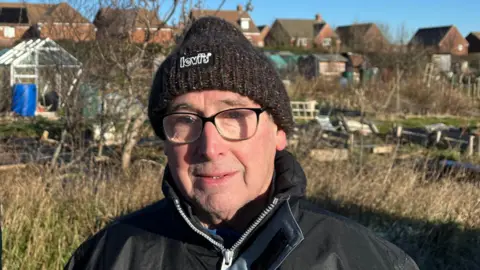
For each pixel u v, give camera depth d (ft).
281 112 2.24
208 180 2.11
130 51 10.11
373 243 2.21
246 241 2.14
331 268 2.06
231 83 2.08
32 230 5.74
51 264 5.39
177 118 2.17
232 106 2.12
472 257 6.31
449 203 7.24
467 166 11.06
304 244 2.10
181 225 2.20
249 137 2.12
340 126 17.51
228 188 2.10
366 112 23.30
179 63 2.14
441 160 12.60
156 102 2.24
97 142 11.13
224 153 2.10
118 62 10.13
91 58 10.72
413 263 2.26
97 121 10.87
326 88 31.12
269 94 2.16
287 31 79.66
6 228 5.71
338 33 67.05
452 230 6.60
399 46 43.83
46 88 19.67
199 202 2.13
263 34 81.15
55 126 16.02
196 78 2.09
